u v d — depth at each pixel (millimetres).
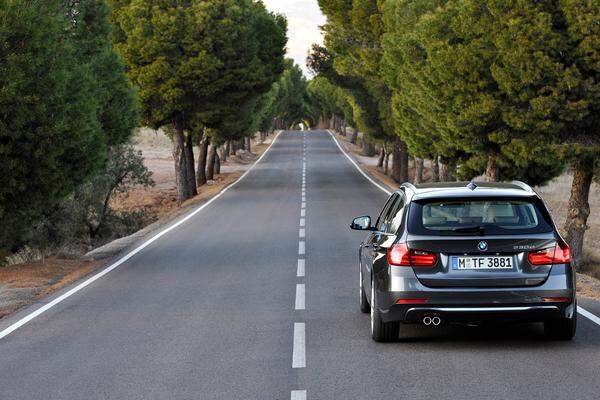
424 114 33000
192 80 47656
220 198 44625
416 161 52281
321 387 7750
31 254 24234
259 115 76125
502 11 25312
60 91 18406
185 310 12562
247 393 7609
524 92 24891
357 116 68312
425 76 29453
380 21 48750
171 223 30656
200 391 7734
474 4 26891
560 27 24828
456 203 9273
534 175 34344
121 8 47438
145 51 46719
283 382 7977
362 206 37000
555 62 24250
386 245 9422
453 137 29453
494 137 26703
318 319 11430
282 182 59000
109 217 41219
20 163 17875
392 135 59250
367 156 108062
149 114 49094
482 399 7191
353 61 52594
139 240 24703
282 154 101812
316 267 17453
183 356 9289
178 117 50125
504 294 8828
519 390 7461
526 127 25312
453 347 9375
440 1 38531
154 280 16156
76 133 18484
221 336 10422
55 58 18422
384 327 9531
